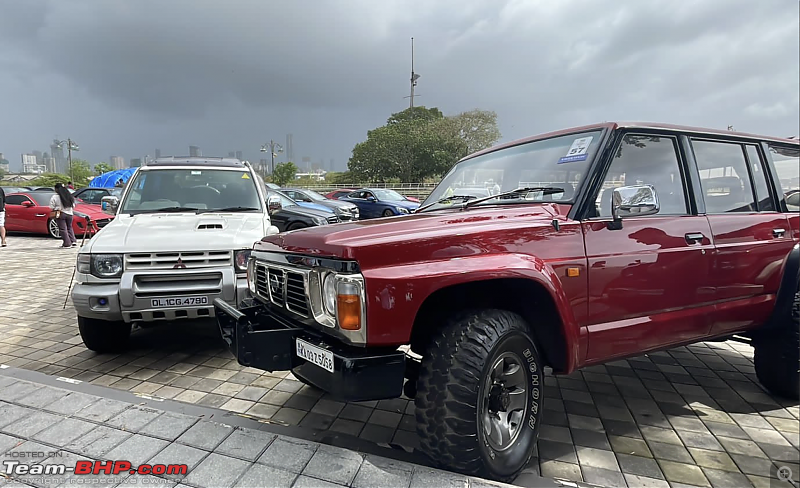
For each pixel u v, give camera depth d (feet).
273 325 8.32
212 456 7.11
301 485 6.41
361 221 8.71
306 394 10.97
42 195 42.93
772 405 10.59
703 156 10.21
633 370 12.74
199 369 12.52
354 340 6.42
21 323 16.66
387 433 9.20
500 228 7.40
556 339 7.89
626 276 8.35
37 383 9.61
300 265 7.48
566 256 7.79
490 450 6.93
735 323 9.87
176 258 12.39
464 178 11.71
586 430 9.42
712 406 10.53
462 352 6.65
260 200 17.40
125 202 16.31
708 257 9.34
